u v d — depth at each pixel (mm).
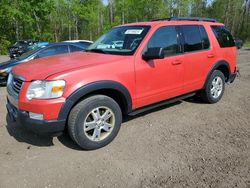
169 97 4836
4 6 33406
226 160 3551
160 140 4152
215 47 5629
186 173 3277
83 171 3350
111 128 4012
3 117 5137
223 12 51438
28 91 3461
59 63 3873
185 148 3891
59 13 41688
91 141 3803
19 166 3457
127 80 4027
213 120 4961
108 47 4672
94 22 45875
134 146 3967
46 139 4207
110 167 3430
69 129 3672
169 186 3045
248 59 15000
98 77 3684
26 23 36406
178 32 4871
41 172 3330
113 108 3951
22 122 3572
